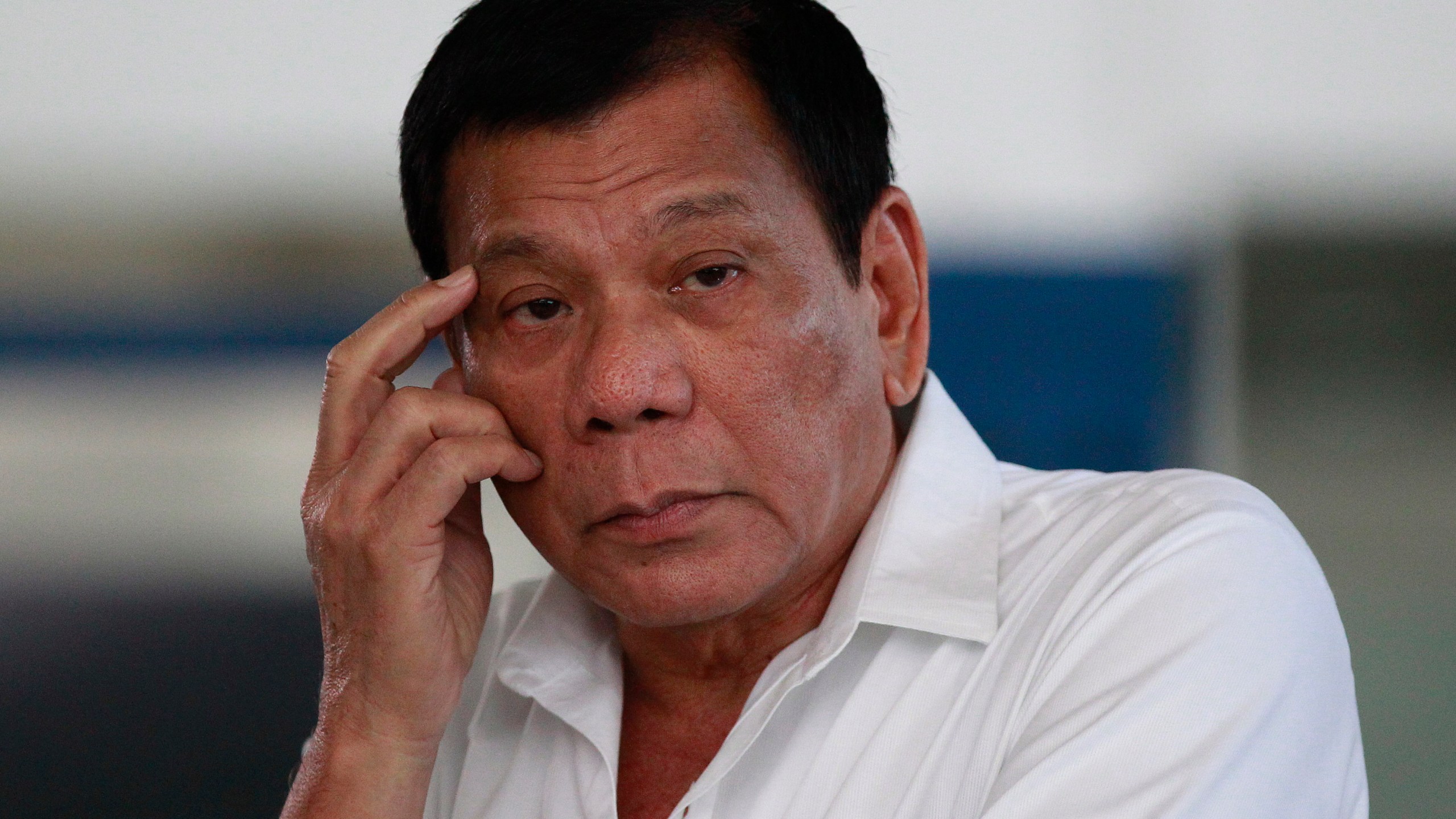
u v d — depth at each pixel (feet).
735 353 10.46
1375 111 53.42
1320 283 55.36
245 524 54.03
